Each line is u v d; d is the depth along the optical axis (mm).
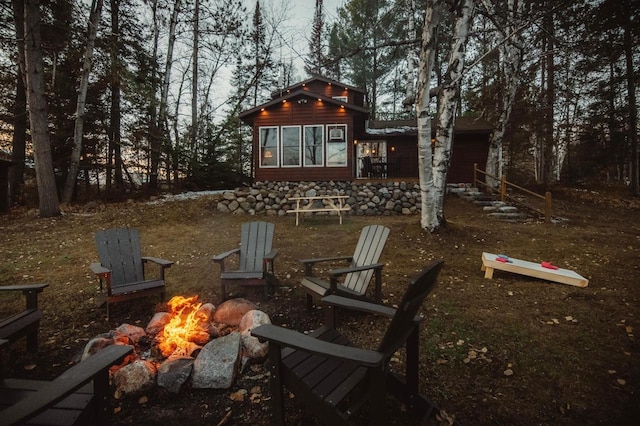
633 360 2570
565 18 11156
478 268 5230
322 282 3543
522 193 14273
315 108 13719
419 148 6977
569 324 3221
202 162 17859
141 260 4035
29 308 2822
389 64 23547
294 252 6359
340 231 8203
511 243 6770
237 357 2441
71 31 11703
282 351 2002
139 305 3877
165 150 15977
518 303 3783
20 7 10516
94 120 14750
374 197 11477
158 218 9430
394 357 2686
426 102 6695
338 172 13609
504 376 2406
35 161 9586
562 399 2148
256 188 12742
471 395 2207
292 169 13820
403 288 4379
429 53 6355
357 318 3455
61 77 13242
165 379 2230
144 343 2861
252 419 2021
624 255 5898
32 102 9453
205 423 1992
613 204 12578
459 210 10828
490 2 9195
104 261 3771
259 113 13961
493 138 14023
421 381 2365
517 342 2883
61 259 5824
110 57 13148
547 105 16047
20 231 7965
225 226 8820
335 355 1529
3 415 1164
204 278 4855
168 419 2025
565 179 18812
